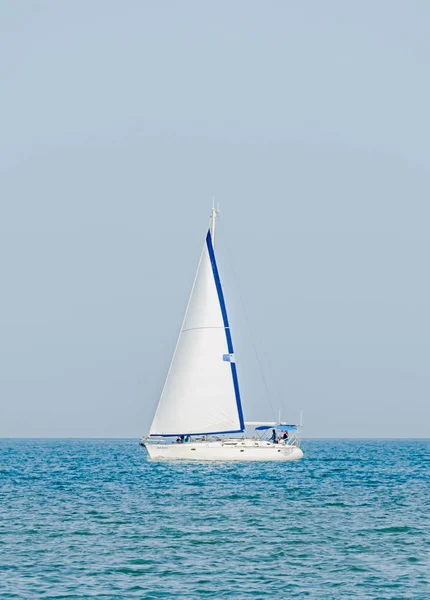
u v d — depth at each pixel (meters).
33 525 198.62
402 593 141.50
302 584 146.50
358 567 158.00
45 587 143.25
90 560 161.38
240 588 143.88
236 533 189.50
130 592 141.12
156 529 193.88
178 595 139.75
